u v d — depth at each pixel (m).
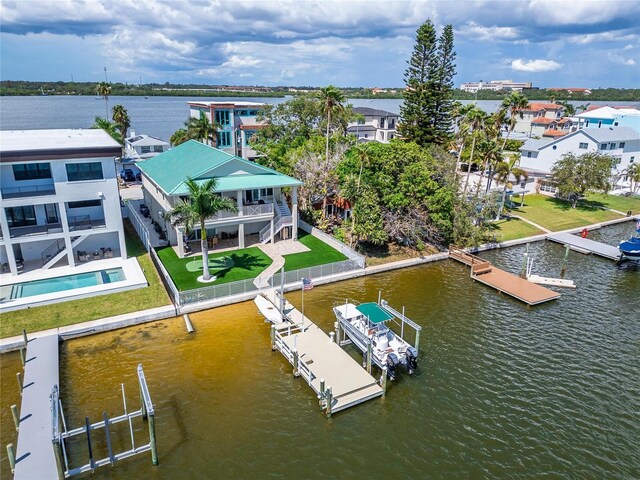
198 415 21.56
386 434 20.94
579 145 70.00
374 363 26.16
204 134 65.00
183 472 18.45
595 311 33.38
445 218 42.31
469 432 21.19
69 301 30.09
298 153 50.91
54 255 35.38
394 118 103.50
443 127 69.50
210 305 31.19
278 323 28.84
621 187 73.88
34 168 34.25
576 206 61.81
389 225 41.06
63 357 25.33
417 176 41.72
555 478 18.88
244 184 38.69
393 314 29.77
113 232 37.22
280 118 76.38
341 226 45.59
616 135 71.88
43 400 21.61
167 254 38.34
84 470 18.06
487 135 58.75
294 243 42.28
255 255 38.94
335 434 20.80
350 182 40.31
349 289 35.50
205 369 24.91
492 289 36.62
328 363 25.28
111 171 34.12
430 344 28.38
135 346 26.67
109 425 20.61
